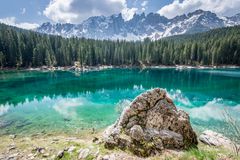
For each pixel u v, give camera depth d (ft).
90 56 319.27
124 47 355.15
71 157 31.24
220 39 347.36
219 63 318.45
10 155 34.78
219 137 41.16
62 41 341.00
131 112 36.70
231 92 110.52
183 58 337.31
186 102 86.58
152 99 38.06
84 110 74.28
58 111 72.90
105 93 110.42
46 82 157.07
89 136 48.34
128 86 135.95
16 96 102.78
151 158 29.01
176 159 27.81
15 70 254.68
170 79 175.83
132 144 31.60
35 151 35.63
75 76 202.80
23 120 61.82
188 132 36.42
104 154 30.50
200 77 190.49
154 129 35.14
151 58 345.31
